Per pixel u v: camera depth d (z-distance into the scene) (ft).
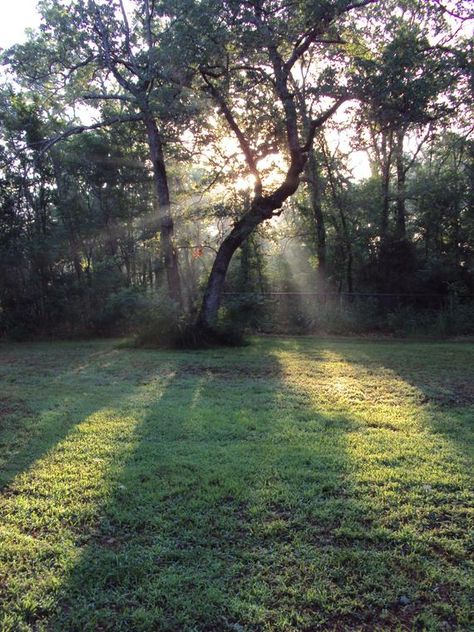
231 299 52.70
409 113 40.50
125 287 60.03
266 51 43.96
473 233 61.11
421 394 25.14
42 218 64.49
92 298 59.93
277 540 11.16
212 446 17.21
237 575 9.93
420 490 13.55
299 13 41.73
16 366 35.76
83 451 16.87
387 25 43.16
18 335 57.00
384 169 73.46
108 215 70.64
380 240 68.90
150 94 47.75
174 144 59.57
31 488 13.89
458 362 35.37
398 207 70.13
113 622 8.72
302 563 10.27
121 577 9.87
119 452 16.69
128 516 12.16
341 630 8.54
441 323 55.62
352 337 55.88
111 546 11.02
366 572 10.00
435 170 74.08
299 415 21.09
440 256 64.64
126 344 47.11
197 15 39.88
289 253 82.53
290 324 61.21
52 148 63.52
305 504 12.73
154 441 17.85
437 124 45.52
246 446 17.11
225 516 12.19
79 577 9.86
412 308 60.80
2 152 59.06
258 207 48.55
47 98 61.26
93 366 35.14
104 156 67.77
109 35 52.16
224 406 22.77
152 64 44.14
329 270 74.08
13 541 11.18
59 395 25.50
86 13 50.49
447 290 62.75
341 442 17.48
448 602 9.16
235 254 74.64
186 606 9.04
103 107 65.21
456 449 16.80
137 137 66.95
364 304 62.13
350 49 45.11
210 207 53.67
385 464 15.48
